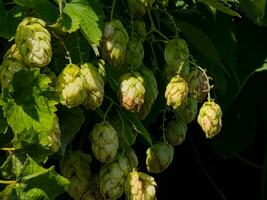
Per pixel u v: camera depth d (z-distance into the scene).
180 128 0.84
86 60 0.72
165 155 0.81
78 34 0.71
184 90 0.75
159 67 0.87
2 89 0.65
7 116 0.62
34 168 0.63
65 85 0.67
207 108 0.79
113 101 0.75
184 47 0.78
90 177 0.76
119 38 0.72
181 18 0.93
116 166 0.74
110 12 0.79
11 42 0.73
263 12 0.88
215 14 0.91
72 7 0.68
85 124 0.81
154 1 0.79
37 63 0.64
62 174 0.76
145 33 0.78
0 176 0.64
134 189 0.73
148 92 0.76
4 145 0.67
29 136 0.63
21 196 0.63
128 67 0.75
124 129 0.75
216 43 0.92
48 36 0.64
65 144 0.72
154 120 0.86
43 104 0.63
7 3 0.69
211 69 0.91
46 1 0.67
